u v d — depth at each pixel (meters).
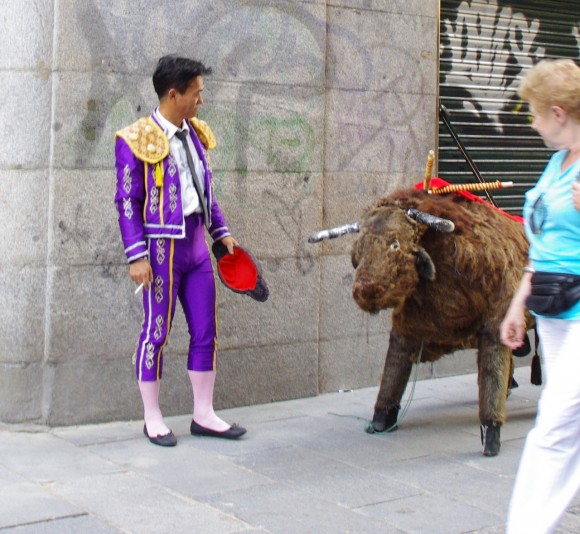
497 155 7.37
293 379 6.13
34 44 5.10
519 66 7.45
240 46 5.73
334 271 6.26
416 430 5.56
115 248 5.35
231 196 5.77
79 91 5.18
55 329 5.23
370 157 6.38
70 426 5.34
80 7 5.15
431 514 4.19
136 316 5.46
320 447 5.18
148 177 4.91
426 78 6.62
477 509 4.27
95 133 5.24
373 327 6.48
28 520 3.95
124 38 5.29
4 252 5.20
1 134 5.16
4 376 5.25
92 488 4.40
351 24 6.21
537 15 7.53
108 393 5.42
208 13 5.59
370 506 4.27
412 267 4.83
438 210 4.94
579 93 3.45
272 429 5.50
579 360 3.37
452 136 6.86
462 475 4.75
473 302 5.05
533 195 3.59
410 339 5.36
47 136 5.16
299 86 5.98
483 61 7.22
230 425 5.32
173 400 5.66
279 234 5.97
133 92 5.34
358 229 4.92
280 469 4.78
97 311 5.34
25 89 5.12
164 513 4.10
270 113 5.88
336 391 6.36
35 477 4.54
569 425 3.38
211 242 5.79
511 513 3.46
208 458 4.93
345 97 6.23
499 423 5.05
